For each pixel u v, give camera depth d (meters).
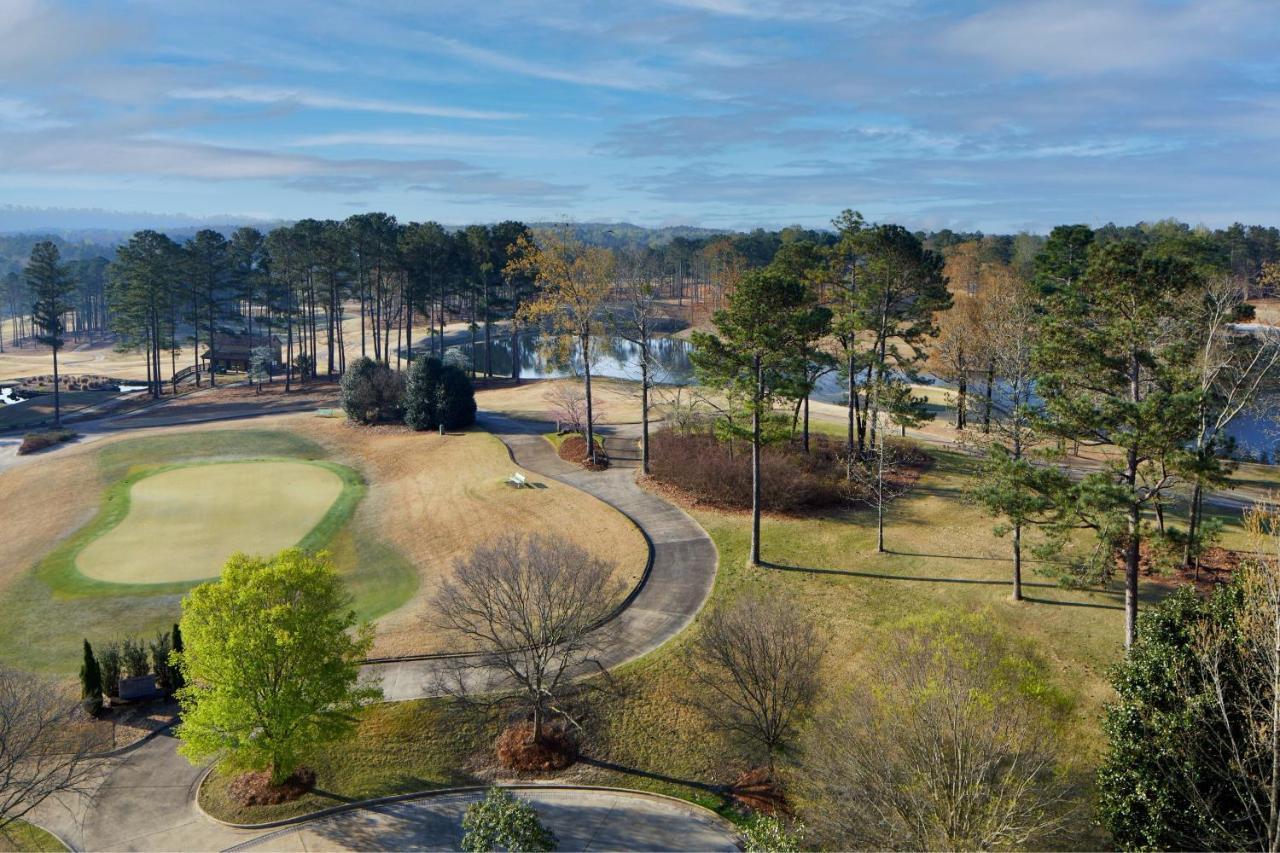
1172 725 20.80
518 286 101.94
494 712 31.75
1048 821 20.59
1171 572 36.75
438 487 58.69
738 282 43.75
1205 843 19.80
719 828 26.45
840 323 54.41
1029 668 25.98
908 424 49.66
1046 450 34.25
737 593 39.25
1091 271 29.89
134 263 101.44
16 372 127.75
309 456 69.69
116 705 32.59
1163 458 28.52
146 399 99.69
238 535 51.09
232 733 26.22
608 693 32.50
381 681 33.53
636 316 59.22
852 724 23.02
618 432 68.25
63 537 51.28
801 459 54.31
